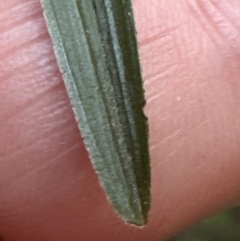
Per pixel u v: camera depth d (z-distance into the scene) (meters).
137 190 0.06
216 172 0.07
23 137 0.06
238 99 0.07
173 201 0.07
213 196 0.07
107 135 0.06
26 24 0.06
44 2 0.05
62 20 0.05
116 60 0.06
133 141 0.06
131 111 0.06
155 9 0.07
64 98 0.06
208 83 0.07
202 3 0.07
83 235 0.07
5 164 0.06
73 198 0.07
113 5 0.05
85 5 0.05
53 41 0.06
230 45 0.07
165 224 0.07
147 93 0.07
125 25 0.05
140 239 0.07
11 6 0.06
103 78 0.06
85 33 0.05
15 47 0.06
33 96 0.06
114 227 0.07
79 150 0.06
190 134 0.07
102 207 0.07
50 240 0.07
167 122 0.07
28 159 0.06
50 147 0.06
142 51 0.06
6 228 0.07
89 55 0.06
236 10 0.07
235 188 0.07
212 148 0.07
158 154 0.07
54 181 0.06
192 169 0.07
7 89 0.06
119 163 0.06
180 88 0.07
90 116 0.06
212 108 0.07
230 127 0.07
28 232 0.07
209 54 0.07
